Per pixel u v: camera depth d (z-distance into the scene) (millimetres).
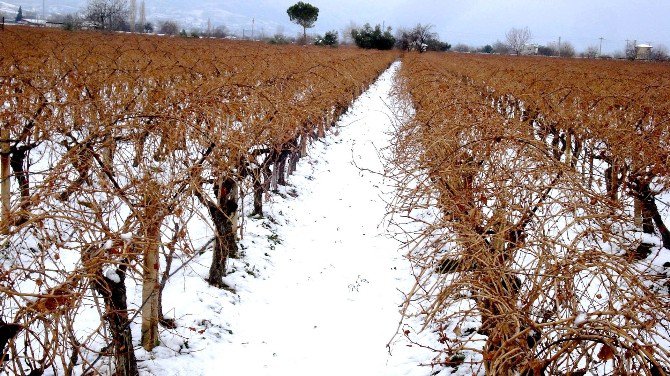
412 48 70375
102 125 5207
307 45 58125
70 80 9531
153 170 4809
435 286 3975
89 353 5156
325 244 9477
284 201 11078
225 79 12312
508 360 2992
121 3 54031
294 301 7438
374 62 39750
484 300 4043
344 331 6711
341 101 19312
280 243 9219
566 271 3412
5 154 6785
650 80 18141
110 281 4262
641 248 7469
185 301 6633
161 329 5965
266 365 5918
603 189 8828
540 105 11539
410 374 5605
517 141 5430
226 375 5609
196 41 36656
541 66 28922
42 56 14180
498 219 4262
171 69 13969
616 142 7426
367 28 68750
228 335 6324
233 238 7922
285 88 12664
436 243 4711
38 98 7617
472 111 7961
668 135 7766
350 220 10703
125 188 4188
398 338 6410
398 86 23672
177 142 5238
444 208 5113
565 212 4289
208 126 5840
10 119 6934
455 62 35406
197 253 5570
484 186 5152
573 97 12414
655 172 6871
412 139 8062
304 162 14250
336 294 7660
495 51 88875
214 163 5492
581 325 2898
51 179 3758
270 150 8297
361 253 9062
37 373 3713
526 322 3281
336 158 15766
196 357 5734
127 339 4664
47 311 3158
